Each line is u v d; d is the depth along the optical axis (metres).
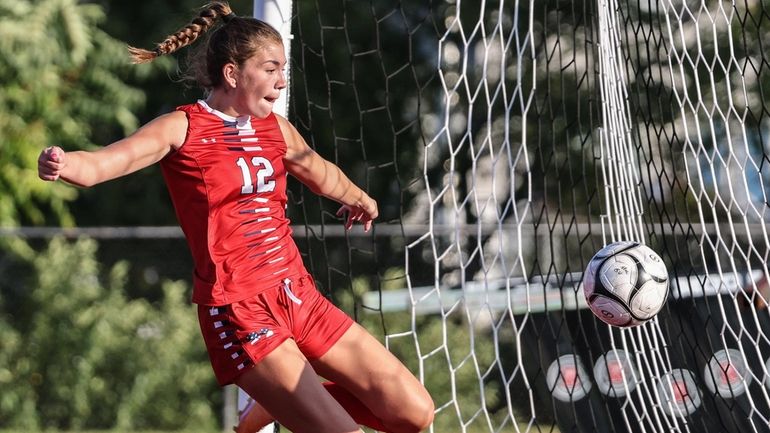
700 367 21.62
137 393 34.75
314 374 13.54
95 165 12.45
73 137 49.03
